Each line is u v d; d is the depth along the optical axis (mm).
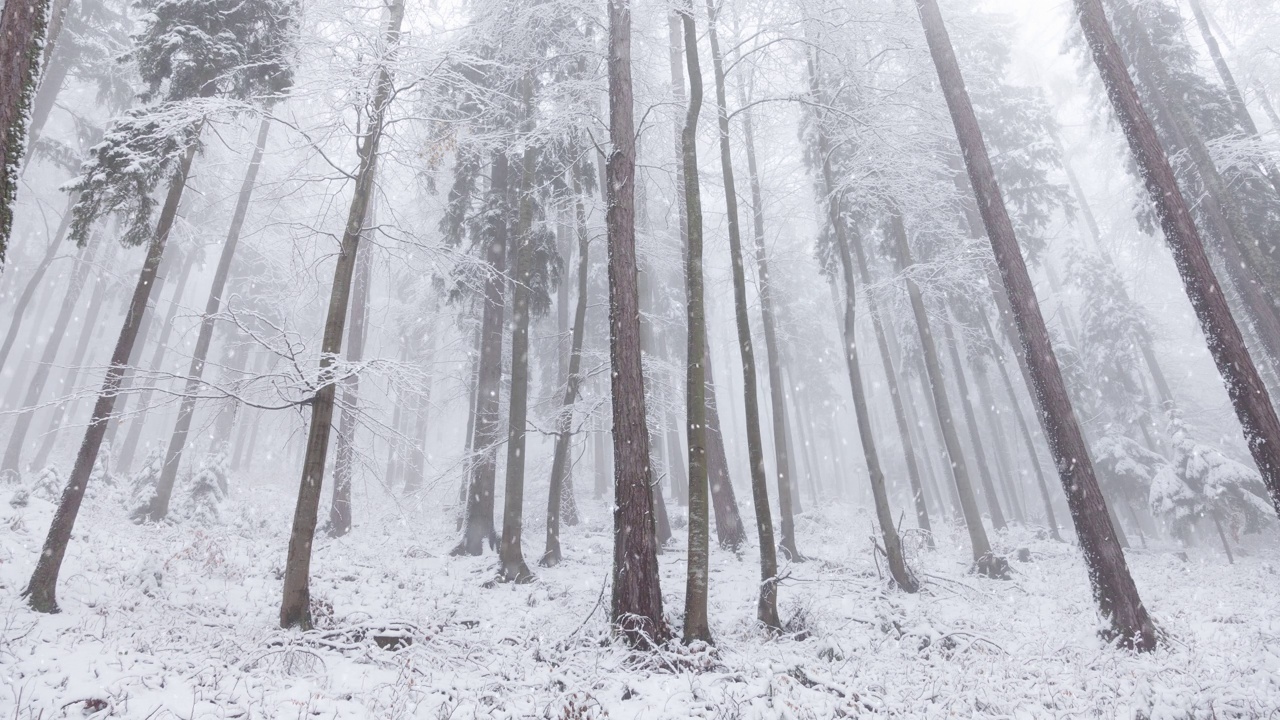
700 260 8914
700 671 6434
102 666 5586
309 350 9000
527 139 13281
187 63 11117
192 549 10672
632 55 14141
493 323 15008
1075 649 7379
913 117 15148
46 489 13805
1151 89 16312
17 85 3416
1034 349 9500
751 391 9172
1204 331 7805
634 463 7906
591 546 15398
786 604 9141
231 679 5590
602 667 6379
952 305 22047
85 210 9352
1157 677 6504
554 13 13281
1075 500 8742
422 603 9328
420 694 5500
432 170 11469
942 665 6883
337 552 13125
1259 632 7820
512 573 11555
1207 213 15844
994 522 21141
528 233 14305
